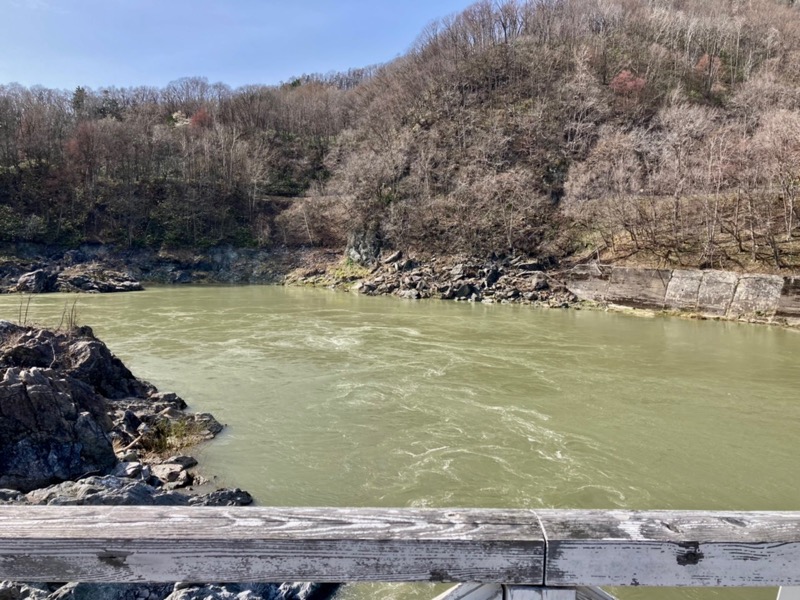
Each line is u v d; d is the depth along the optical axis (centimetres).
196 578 177
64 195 5775
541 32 7725
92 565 175
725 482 1093
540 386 1759
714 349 2361
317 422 1408
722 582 182
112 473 1023
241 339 2477
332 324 2927
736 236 3534
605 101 5997
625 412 1512
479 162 5500
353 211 5516
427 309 3600
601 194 4734
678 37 7850
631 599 702
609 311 3597
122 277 4975
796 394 1698
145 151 6506
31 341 1463
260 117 8625
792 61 6638
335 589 699
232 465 1145
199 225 5959
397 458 1183
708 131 4962
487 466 1144
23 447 982
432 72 7300
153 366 1964
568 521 187
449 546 177
